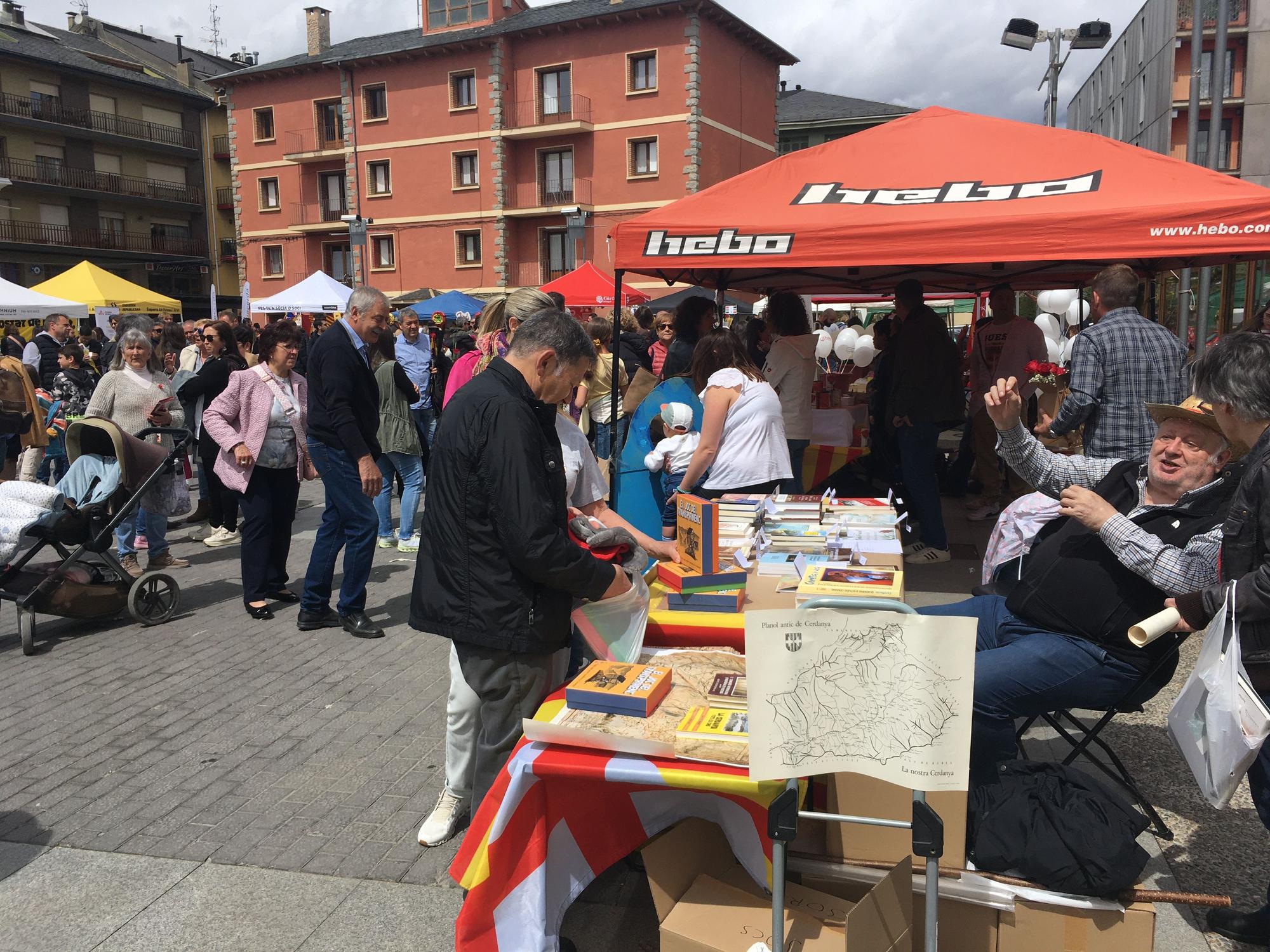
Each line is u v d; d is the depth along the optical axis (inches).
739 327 527.2
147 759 146.3
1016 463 124.7
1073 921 85.9
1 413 262.7
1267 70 840.9
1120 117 1178.6
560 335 99.9
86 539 210.2
